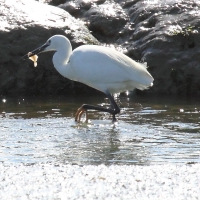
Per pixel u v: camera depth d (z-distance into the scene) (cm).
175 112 1435
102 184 793
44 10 1889
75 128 1238
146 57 1795
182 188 774
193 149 1044
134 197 735
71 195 743
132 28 1966
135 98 1697
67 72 1374
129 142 1102
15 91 1811
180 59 1777
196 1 1934
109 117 1376
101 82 1343
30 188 774
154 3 1995
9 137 1137
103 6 2078
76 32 1842
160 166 902
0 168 884
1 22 1805
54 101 1634
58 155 989
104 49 1361
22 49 1786
